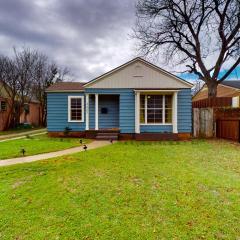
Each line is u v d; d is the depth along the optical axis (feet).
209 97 73.72
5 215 15.92
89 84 58.95
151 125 59.00
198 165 28.58
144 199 18.13
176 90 56.49
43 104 130.62
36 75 127.34
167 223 14.57
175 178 23.16
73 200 18.16
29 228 14.26
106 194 19.25
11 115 100.12
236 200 17.69
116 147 43.04
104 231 13.82
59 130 62.54
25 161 31.89
